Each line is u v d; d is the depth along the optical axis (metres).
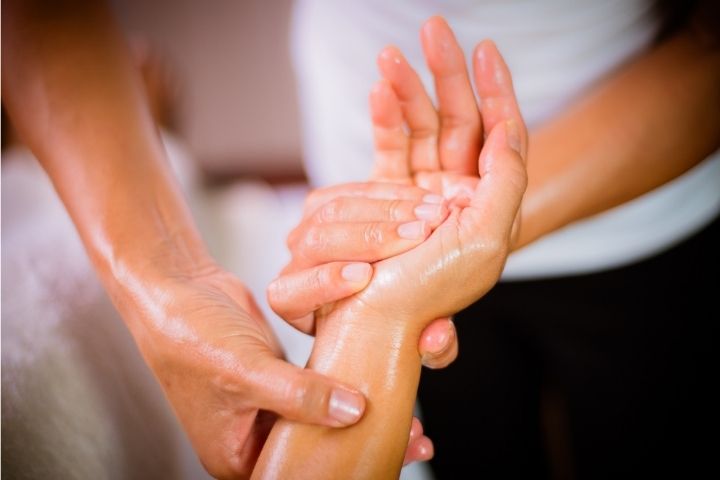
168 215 0.52
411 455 0.52
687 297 0.63
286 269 0.52
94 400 0.54
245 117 1.39
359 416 0.47
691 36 0.56
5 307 0.55
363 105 0.62
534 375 0.70
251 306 0.52
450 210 0.49
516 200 0.48
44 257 0.60
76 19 0.54
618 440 0.68
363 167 0.64
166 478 0.56
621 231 0.59
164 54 1.09
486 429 0.69
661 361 0.65
